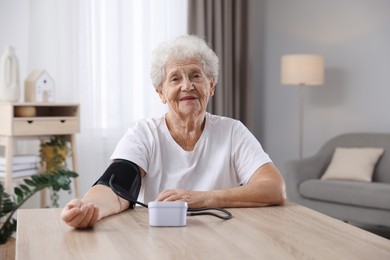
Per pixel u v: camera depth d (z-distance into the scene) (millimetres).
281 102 6141
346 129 5816
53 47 4816
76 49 4855
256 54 6215
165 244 1320
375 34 5645
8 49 3965
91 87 4938
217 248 1280
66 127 4117
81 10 4883
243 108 5965
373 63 5660
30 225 1546
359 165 4949
